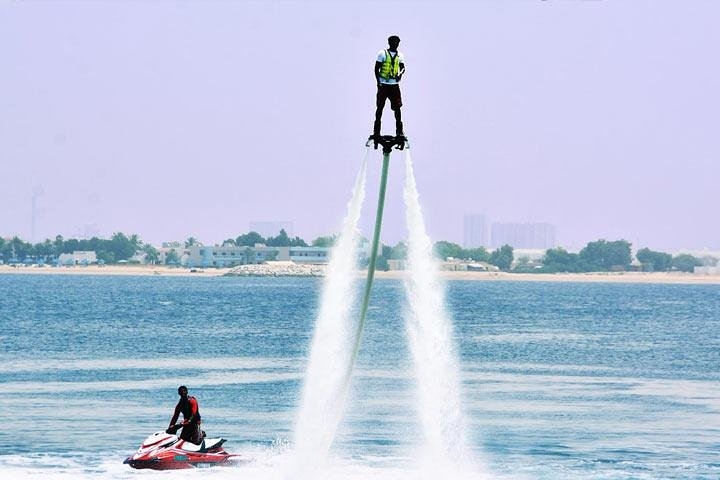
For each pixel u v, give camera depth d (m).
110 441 148.75
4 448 142.75
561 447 148.50
